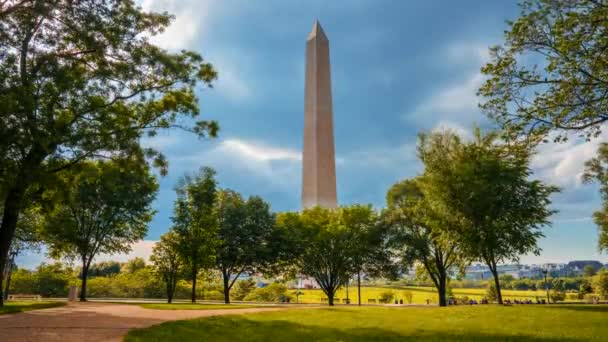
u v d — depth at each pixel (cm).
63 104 2012
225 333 1484
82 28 2059
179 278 4819
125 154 2242
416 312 2384
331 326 1692
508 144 1738
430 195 3450
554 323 1767
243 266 4800
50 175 1944
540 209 3200
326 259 4619
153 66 2294
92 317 1916
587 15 1459
